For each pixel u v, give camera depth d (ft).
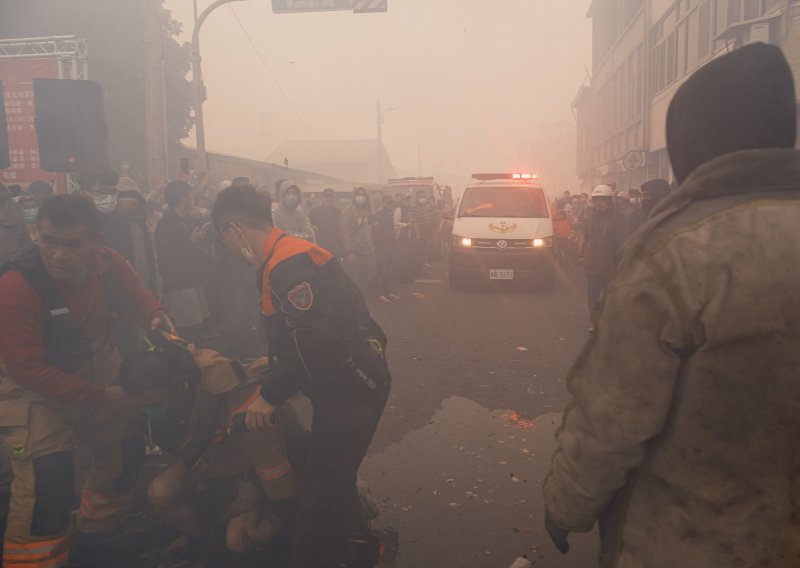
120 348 14.89
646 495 4.69
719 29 61.46
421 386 20.45
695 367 4.32
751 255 4.19
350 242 33.99
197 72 45.11
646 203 25.25
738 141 4.60
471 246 38.99
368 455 15.21
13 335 9.32
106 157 24.27
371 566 9.70
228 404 9.91
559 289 40.75
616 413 4.54
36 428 9.64
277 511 10.55
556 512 5.16
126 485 11.16
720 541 4.33
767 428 4.19
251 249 9.25
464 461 14.79
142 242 18.67
